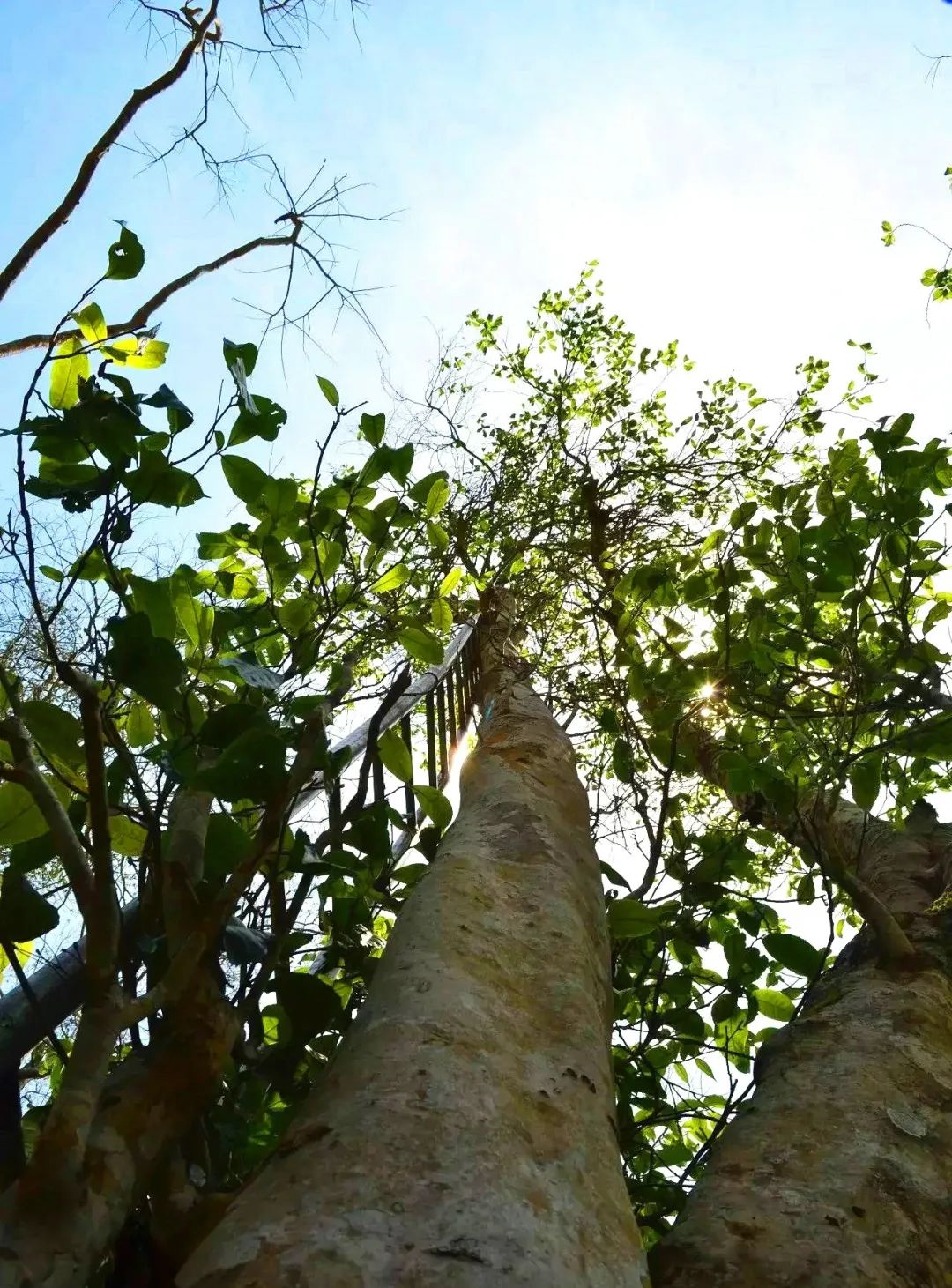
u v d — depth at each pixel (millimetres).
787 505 3771
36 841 1560
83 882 1148
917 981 2357
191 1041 1257
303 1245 890
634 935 2473
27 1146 1703
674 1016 2916
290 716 2072
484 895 1826
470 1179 1014
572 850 2252
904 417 3367
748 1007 2910
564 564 5406
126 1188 1046
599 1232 1055
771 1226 1379
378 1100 1139
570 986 1592
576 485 5801
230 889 1332
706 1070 3004
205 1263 910
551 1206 1039
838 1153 1576
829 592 3652
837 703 3553
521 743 2967
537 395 7363
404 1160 1027
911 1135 1662
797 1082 1903
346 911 2230
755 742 3389
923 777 4121
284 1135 1146
